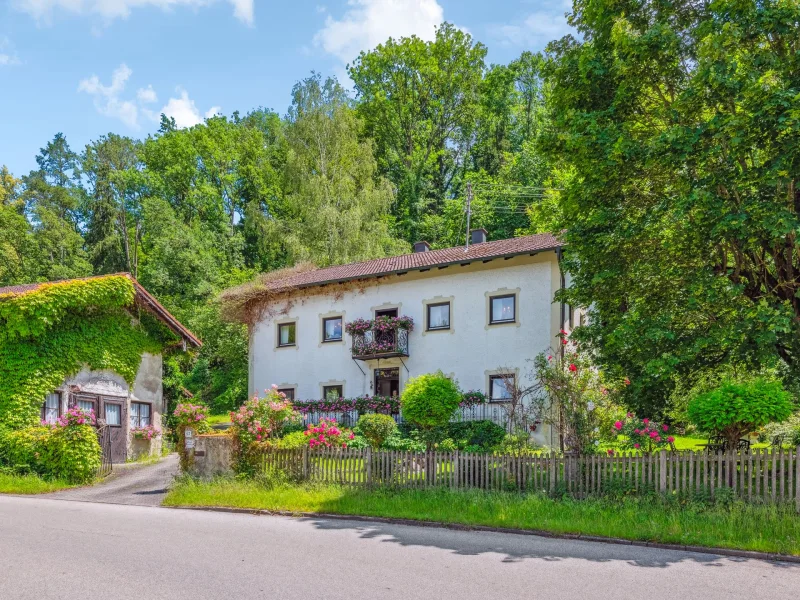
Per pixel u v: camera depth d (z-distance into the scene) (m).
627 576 8.79
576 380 15.31
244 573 8.73
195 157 59.34
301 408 27.92
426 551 10.21
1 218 52.44
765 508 11.29
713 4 14.34
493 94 60.69
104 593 7.80
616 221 15.80
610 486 13.12
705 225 14.21
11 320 21.11
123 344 24.80
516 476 14.15
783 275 15.47
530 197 52.38
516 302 25.28
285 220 49.00
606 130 15.35
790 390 15.21
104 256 56.28
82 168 68.50
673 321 15.53
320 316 29.66
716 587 8.30
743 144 13.50
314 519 13.30
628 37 15.35
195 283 49.09
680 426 17.30
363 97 61.06
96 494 17.67
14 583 8.20
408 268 27.08
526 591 8.05
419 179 58.97
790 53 14.37
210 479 16.77
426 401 20.55
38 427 20.62
